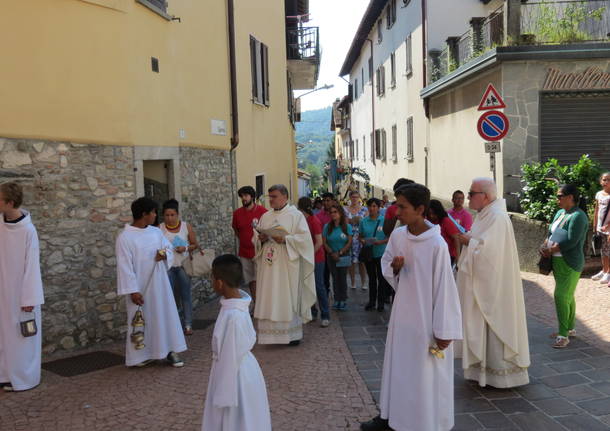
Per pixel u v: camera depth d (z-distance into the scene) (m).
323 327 7.60
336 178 25.34
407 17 19.80
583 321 7.04
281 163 16.67
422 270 3.75
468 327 4.94
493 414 4.48
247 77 12.84
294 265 6.58
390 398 3.91
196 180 9.72
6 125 6.02
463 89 14.07
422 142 18.39
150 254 5.86
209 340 7.07
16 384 5.24
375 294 8.62
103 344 6.98
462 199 7.91
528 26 11.80
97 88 7.01
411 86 19.58
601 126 11.56
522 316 4.95
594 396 4.75
